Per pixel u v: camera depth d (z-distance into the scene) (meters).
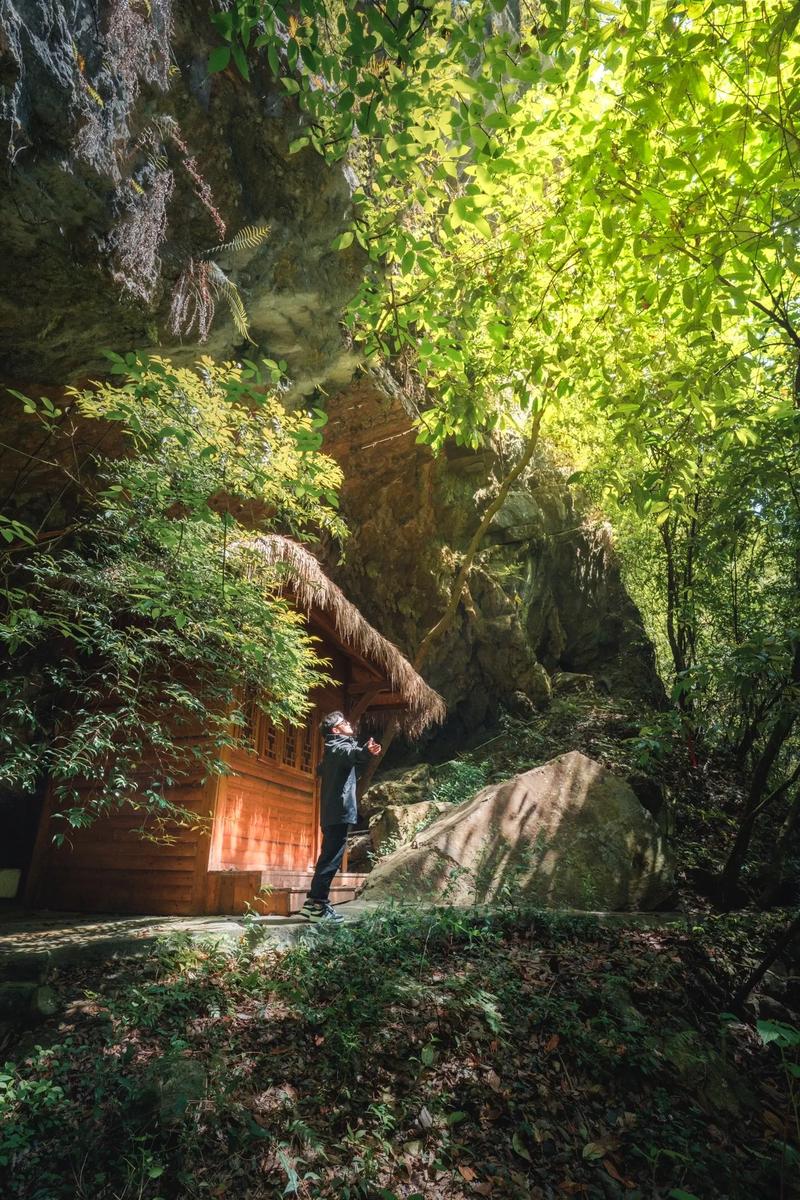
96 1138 3.01
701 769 10.97
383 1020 3.89
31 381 6.20
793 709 4.99
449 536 13.88
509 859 6.54
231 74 5.86
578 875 6.48
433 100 3.59
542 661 16.02
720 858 8.66
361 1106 3.34
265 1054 3.58
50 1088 3.13
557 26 3.32
